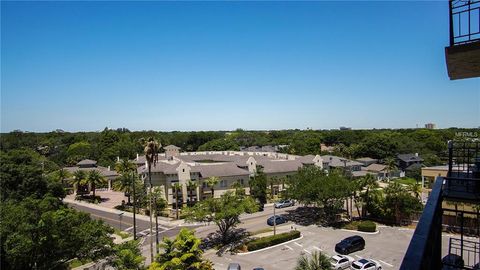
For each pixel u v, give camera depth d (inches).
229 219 1656.0
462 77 254.2
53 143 5378.9
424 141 4658.0
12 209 932.6
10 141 5201.8
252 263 1376.7
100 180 2970.0
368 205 2007.9
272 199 2765.7
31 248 860.0
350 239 1475.1
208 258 1448.1
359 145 4731.8
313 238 1676.9
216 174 2640.3
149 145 1544.0
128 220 2223.2
